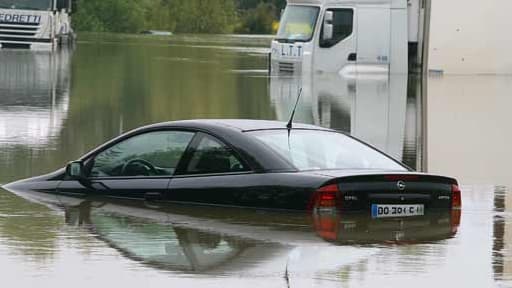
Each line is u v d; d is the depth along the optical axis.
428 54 84.88
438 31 84.81
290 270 16.06
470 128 43.69
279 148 20.44
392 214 19.80
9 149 31.97
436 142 38.12
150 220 19.84
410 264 16.67
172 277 15.55
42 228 19.08
